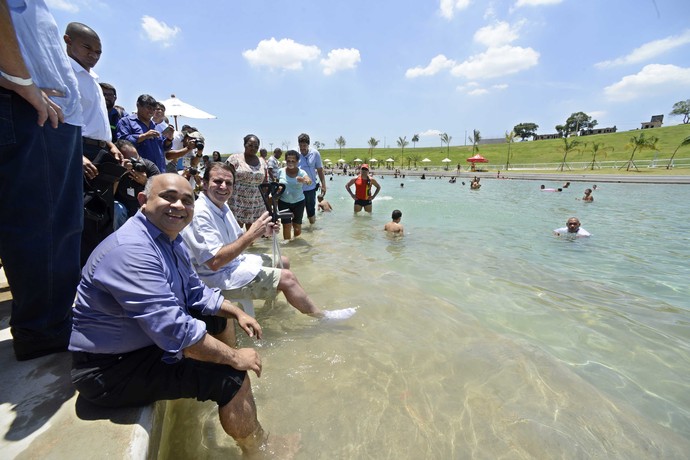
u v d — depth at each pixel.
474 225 9.57
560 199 17.03
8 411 1.81
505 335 3.49
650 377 2.90
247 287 3.43
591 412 2.47
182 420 2.37
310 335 3.38
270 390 2.60
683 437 2.28
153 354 1.89
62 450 1.59
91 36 3.21
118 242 1.79
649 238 8.20
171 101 10.84
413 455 2.08
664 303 4.38
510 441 2.20
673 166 38.50
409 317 3.79
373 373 2.82
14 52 1.65
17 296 2.07
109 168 3.00
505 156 73.56
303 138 8.34
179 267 2.23
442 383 2.72
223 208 3.62
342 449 2.11
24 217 1.97
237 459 2.08
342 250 6.48
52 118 1.95
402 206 13.90
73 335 1.81
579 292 4.71
